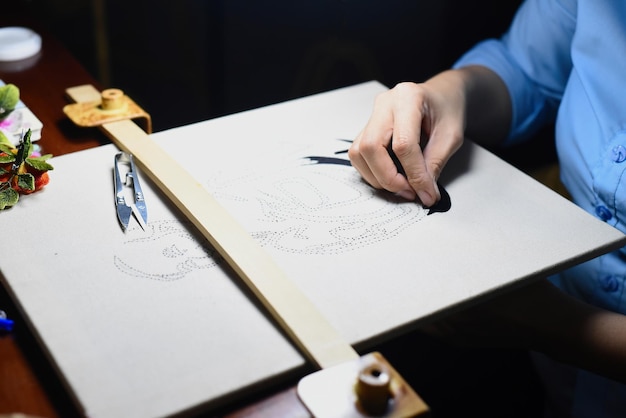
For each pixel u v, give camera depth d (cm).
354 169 71
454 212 65
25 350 51
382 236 61
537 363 92
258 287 52
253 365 47
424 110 71
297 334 48
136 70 172
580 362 68
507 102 91
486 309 69
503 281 56
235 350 49
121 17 169
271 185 68
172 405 44
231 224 59
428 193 65
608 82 76
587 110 79
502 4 131
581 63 80
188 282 55
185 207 61
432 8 133
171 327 50
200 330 50
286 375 47
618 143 74
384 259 58
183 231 60
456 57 135
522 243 61
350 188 68
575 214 65
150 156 68
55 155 73
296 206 65
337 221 63
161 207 63
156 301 52
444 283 56
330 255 58
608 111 76
